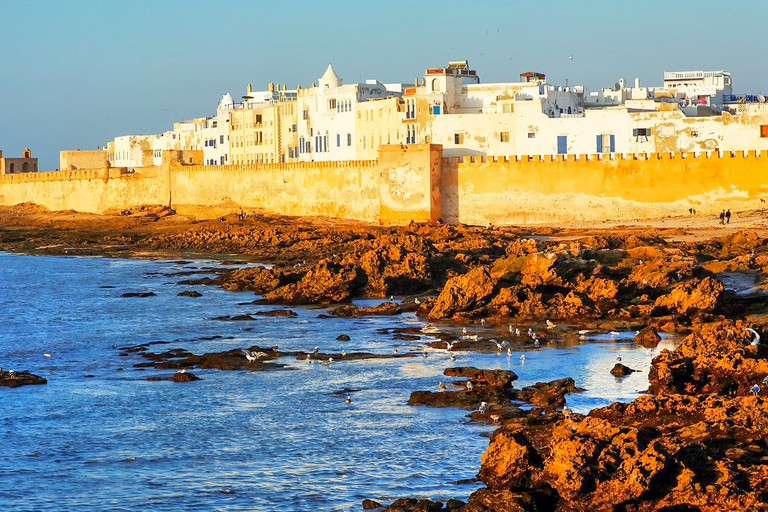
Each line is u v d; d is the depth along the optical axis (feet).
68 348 207.62
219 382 170.91
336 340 206.59
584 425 110.63
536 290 232.94
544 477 100.78
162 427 142.51
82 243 473.26
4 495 114.93
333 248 364.38
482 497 100.63
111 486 117.50
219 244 430.61
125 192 612.29
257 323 232.32
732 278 246.27
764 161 394.52
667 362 144.36
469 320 222.48
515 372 169.99
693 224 380.37
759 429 110.73
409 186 438.81
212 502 111.34
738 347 144.77
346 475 119.03
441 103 488.02
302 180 505.25
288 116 600.80
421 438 132.36
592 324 212.23
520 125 465.88
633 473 97.14
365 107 522.88
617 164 413.80
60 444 134.92
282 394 160.76
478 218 436.76
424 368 176.35
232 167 543.39
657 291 230.89
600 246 312.50
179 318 244.22
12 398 161.38
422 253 279.69
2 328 236.22
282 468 122.62
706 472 99.55
